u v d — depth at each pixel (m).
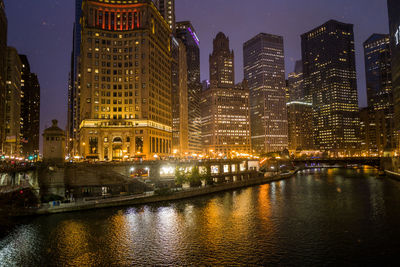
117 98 141.50
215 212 66.94
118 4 148.00
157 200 76.94
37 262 39.16
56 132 78.75
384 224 56.44
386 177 158.00
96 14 145.00
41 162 78.31
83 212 63.38
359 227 54.72
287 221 59.56
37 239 47.19
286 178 159.50
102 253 42.12
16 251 42.66
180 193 83.62
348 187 113.50
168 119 171.75
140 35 145.25
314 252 42.44
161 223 57.06
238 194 94.56
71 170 79.69
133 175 107.06
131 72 143.62
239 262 39.25
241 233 51.59
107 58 142.62
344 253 41.91
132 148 138.12
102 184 82.12
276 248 44.19
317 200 83.81
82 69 145.12
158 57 160.50
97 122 136.88
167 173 105.38
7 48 169.00
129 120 139.62
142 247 44.53
